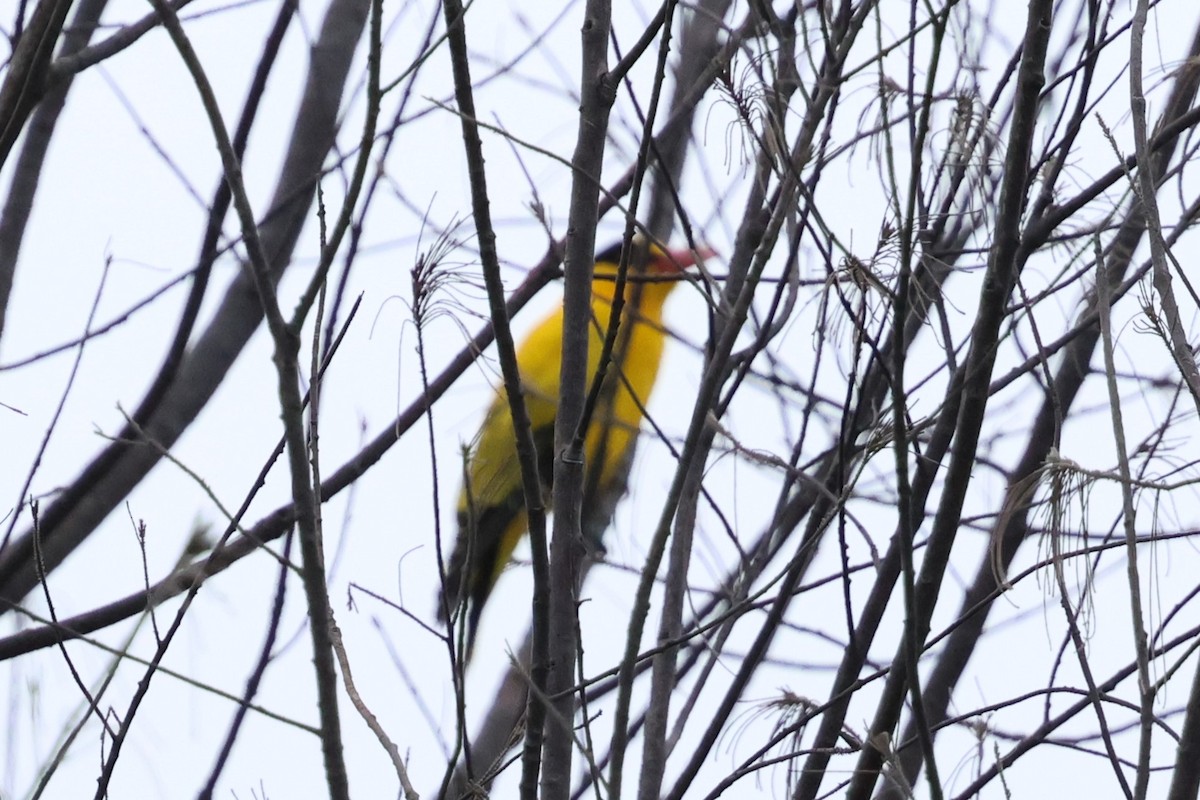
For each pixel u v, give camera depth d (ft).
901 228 20.39
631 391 27.76
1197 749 19.69
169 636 23.79
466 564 23.20
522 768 23.06
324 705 19.84
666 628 27.63
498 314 23.06
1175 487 20.27
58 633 23.12
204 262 32.83
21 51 24.72
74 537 33.40
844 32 24.79
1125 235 28.78
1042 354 22.82
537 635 23.89
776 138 22.41
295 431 19.51
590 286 26.84
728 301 27.43
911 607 20.57
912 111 23.22
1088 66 24.81
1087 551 21.38
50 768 21.99
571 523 25.71
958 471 23.29
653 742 26.58
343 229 19.25
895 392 20.30
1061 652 25.16
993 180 28.04
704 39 33.17
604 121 27.04
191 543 24.76
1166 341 21.11
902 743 28.04
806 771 25.57
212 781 25.08
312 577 19.77
